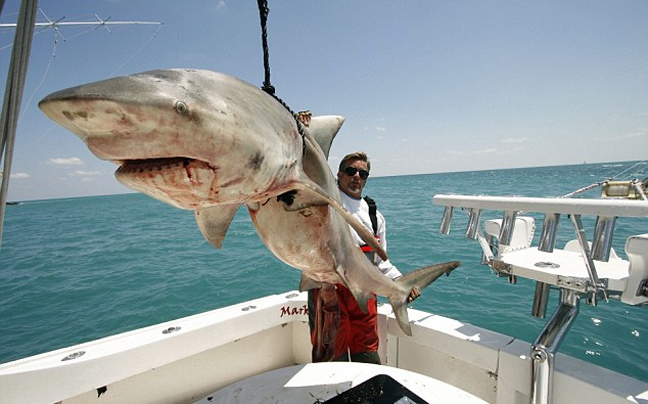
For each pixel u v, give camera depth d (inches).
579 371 72.0
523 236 99.6
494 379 85.7
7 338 255.1
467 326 97.4
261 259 421.1
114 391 82.0
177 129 37.9
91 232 839.1
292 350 117.3
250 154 44.9
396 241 452.8
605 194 86.0
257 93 53.7
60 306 311.7
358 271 85.0
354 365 80.0
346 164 120.1
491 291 257.0
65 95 33.8
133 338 87.0
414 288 103.6
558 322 70.2
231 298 305.6
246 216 822.5
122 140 36.8
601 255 53.7
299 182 55.8
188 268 406.6
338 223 74.0
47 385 72.3
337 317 86.0
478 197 76.0
